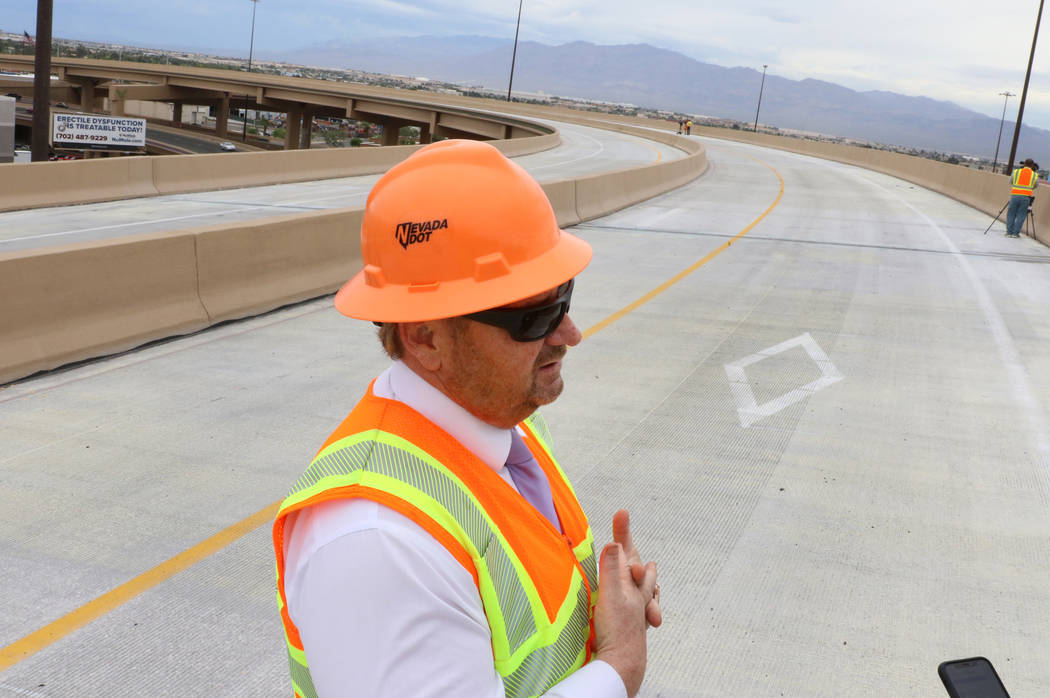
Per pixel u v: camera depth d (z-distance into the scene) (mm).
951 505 5191
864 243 16000
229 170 23828
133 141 31312
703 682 3480
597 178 19078
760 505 5105
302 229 10430
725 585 4215
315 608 1052
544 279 1226
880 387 7434
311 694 1168
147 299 8414
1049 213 17625
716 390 7227
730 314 9945
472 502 1156
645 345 8547
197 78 124312
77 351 7613
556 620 1205
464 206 1217
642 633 1259
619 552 1285
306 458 5672
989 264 14172
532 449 1447
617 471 5527
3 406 6480
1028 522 5004
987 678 1339
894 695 3451
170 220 17641
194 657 3564
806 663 3627
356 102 97688
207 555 4387
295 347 8391
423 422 1202
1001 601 4152
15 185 18797
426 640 1025
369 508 1074
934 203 25750
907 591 4211
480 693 1043
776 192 26688
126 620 3811
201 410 6508
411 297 1218
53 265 7465
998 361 8367
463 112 78188
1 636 3664
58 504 4883
